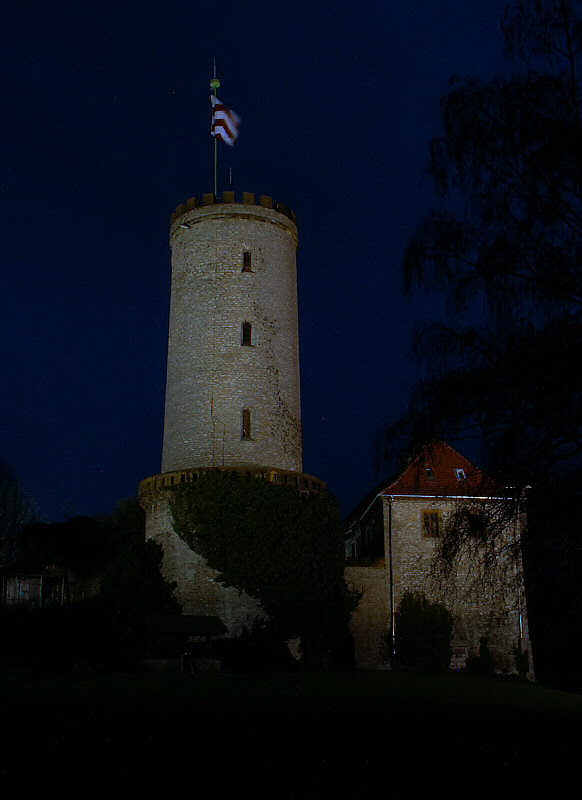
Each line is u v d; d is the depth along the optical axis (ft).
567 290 55.42
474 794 37.88
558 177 55.57
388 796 37.37
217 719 59.06
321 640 131.95
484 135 57.93
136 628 123.65
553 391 53.98
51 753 45.24
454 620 143.95
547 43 57.57
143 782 39.27
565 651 151.53
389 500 149.18
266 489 132.67
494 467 58.13
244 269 152.66
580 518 58.59
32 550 158.61
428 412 58.95
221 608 130.31
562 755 46.70
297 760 44.39
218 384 147.23
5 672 96.48
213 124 157.58
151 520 142.31
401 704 73.20
